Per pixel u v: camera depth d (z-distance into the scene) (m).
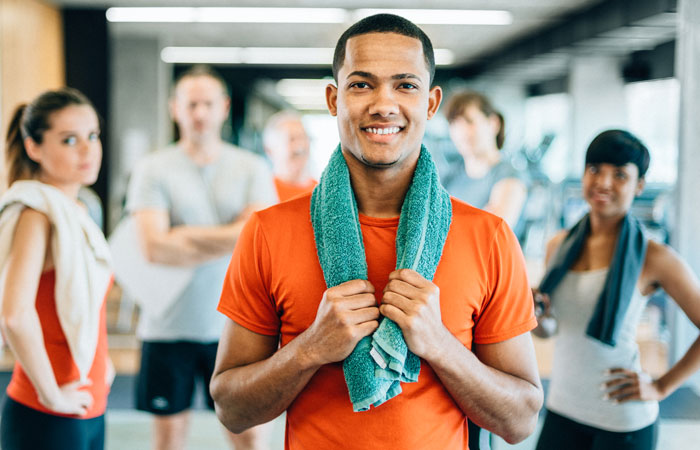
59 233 1.56
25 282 1.50
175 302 2.28
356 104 1.04
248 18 8.44
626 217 1.66
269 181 2.50
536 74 12.91
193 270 2.29
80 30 7.57
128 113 10.12
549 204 8.91
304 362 1.00
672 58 8.74
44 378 1.50
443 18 8.50
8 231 1.54
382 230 1.11
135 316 5.91
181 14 8.23
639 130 10.60
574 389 1.70
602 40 8.55
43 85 6.93
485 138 2.72
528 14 8.40
